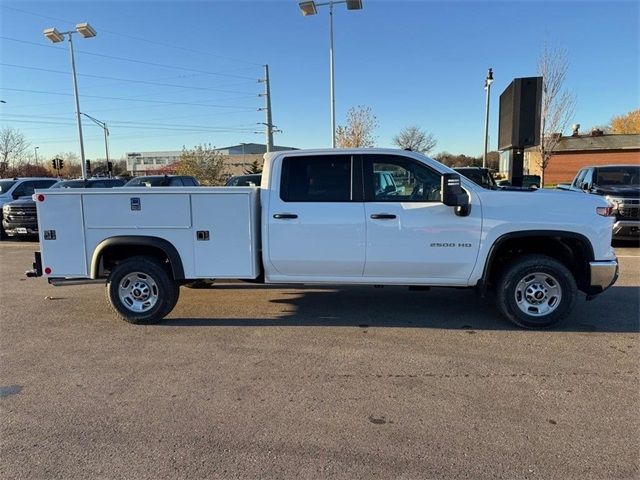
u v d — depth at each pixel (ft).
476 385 12.76
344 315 19.24
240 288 24.09
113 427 10.85
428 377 13.32
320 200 17.43
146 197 17.65
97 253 17.99
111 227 17.89
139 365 14.42
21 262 33.71
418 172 17.19
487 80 76.18
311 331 17.35
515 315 17.16
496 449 9.80
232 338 16.72
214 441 10.23
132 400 12.14
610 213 16.89
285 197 17.58
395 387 12.71
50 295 23.40
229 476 9.04
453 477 8.93
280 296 22.39
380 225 17.10
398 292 22.97
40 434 10.59
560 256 18.15
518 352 15.10
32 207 44.27
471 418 11.05
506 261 18.03
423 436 10.32
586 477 8.89
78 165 265.75
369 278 17.79
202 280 18.44
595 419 10.94
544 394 12.20
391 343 16.01
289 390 12.60
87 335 17.26
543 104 78.64
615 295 22.02
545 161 81.00
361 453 9.72
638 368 13.79
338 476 8.98
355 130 120.78
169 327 18.03
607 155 140.67
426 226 16.97
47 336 17.21
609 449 9.75
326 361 14.53
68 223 18.02
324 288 23.85
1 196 48.85
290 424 10.87
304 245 17.49
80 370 14.10
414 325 17.89
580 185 43.27
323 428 10.70
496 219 16.78
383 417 11.14
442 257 17.07
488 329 17.35
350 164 17.40
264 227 17.60
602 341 16.02
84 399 12.24
